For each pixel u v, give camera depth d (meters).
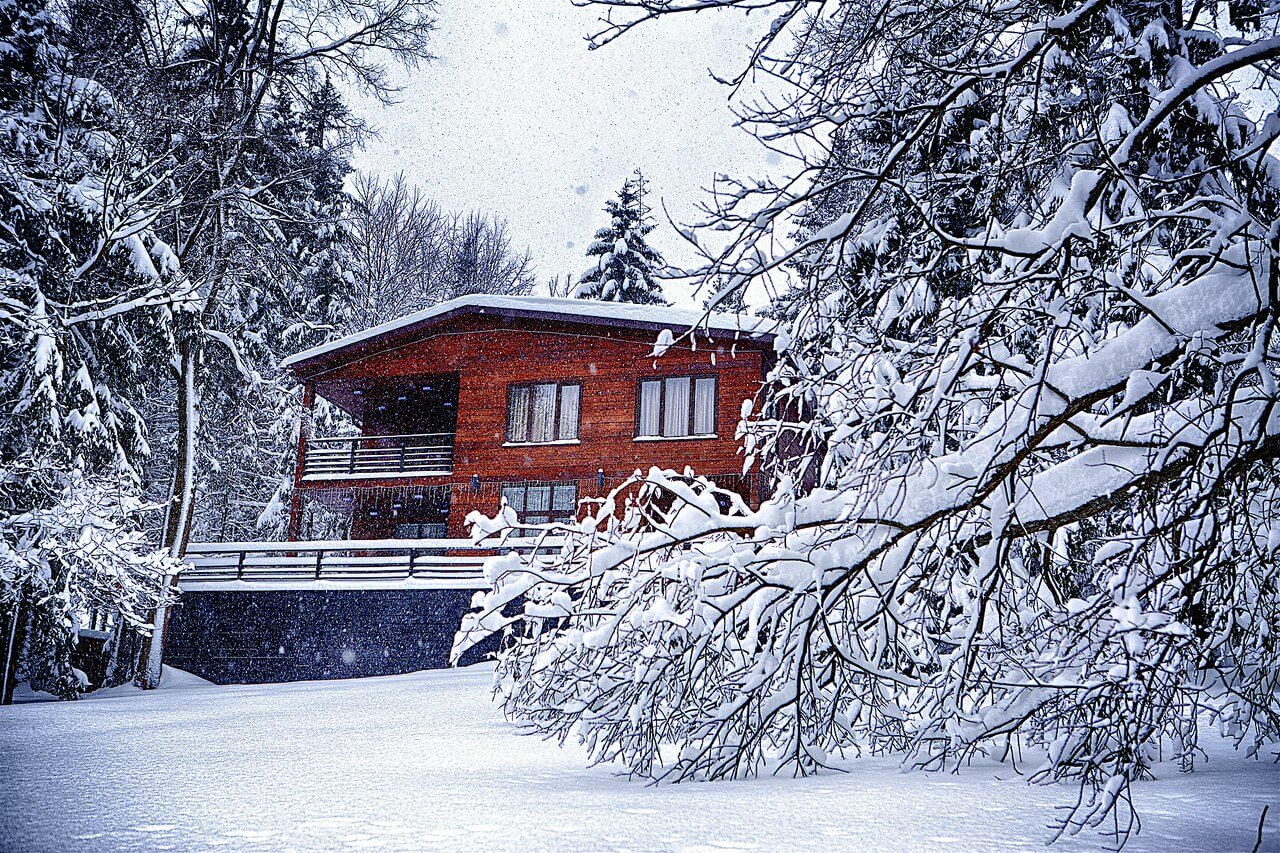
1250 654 5.27
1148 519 5.47
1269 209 5.07
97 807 4.36
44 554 16.59
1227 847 3.40
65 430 18.66
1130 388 5.26
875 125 6.71
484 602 7.11
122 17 23.69
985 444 6.04
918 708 6.05
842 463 6.89
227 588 22.53
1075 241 5.09
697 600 5.90
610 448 23.91
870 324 6.64
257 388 26.03
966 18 6.76
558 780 5.31
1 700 16.98
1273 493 5.55
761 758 5.62
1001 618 5.82
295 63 26.69
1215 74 4.62
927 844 3.41
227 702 13.49
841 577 5.91
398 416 28.94
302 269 34.34
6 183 18.38
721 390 23.55
